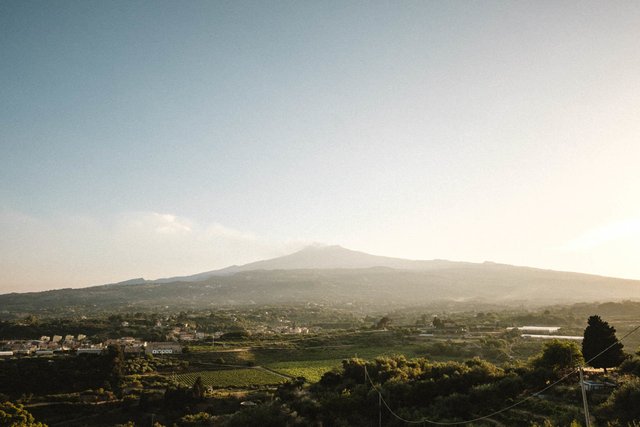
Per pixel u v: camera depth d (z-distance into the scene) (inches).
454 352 4881.9
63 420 3550.7
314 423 2546.8
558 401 2128.4
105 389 4141.2
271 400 3157.0
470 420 2160.4
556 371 2516.0
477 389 2375.7
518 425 1958.7
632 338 4982.8
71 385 4220.0
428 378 2790.4
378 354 5201.8
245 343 6599.4
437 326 7357.3
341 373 3267.7
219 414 3516.2
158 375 4729.3
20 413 3299.7
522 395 2324.1
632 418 1656.0
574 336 5541.3
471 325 7450.8
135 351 5994.1
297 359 5388.8
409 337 6131.9
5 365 4623.5
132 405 3784.5
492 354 4662.9
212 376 4744.1
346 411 2640.3
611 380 2329.0
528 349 4837.6
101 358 4697.3
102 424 3491.6
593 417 1774.1
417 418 2314.2
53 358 4896.7
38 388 4158.5
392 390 2669.8
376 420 2522.1
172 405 3713.1
